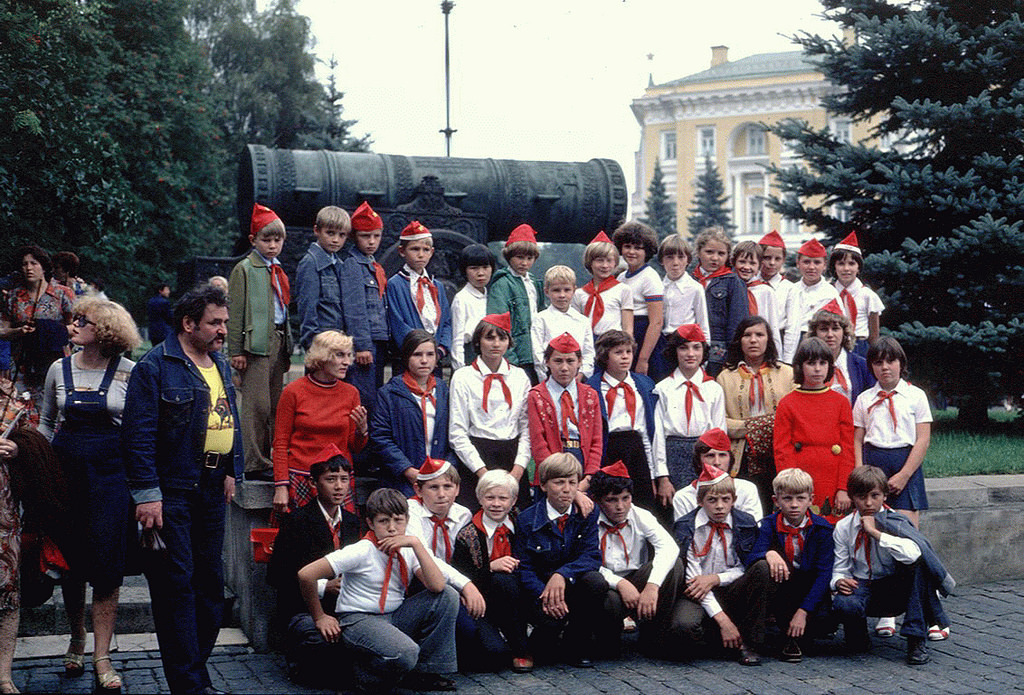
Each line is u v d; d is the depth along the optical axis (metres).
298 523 5.90
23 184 13.76
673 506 6.63
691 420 6.95
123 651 6.23
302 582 5.57
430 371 6.67
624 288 7.76
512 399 6.77
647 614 6.08
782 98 72.75
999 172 11.53
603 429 6.89
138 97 26.11
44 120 13.71
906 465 6.96
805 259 8.38
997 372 11.28
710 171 57.28
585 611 6.07
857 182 12.16
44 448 5.31
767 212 73.50
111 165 15.05
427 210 10.46
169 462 5.31
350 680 5.71
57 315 8.25
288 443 6.28
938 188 11.60
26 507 5.29
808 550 6.24
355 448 6.54
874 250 12.42
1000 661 6.09
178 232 26.81
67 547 5.52
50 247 14.09
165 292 16.34
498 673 5.97
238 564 7.00
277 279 7.04
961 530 7.93
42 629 6.49
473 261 7.43
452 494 6.08
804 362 6.84
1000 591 7.76
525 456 6.71
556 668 6.05
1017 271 11.02
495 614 6.07
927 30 11.72
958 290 11.30
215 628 5.50
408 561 5.75
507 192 11.64
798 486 6.18
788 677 5.82
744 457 7.13
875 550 6.27
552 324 7.34
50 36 14.27
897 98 11.78
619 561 6.32
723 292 7.88
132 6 26.84
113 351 5.67
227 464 5.53
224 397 5.51
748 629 6.12
